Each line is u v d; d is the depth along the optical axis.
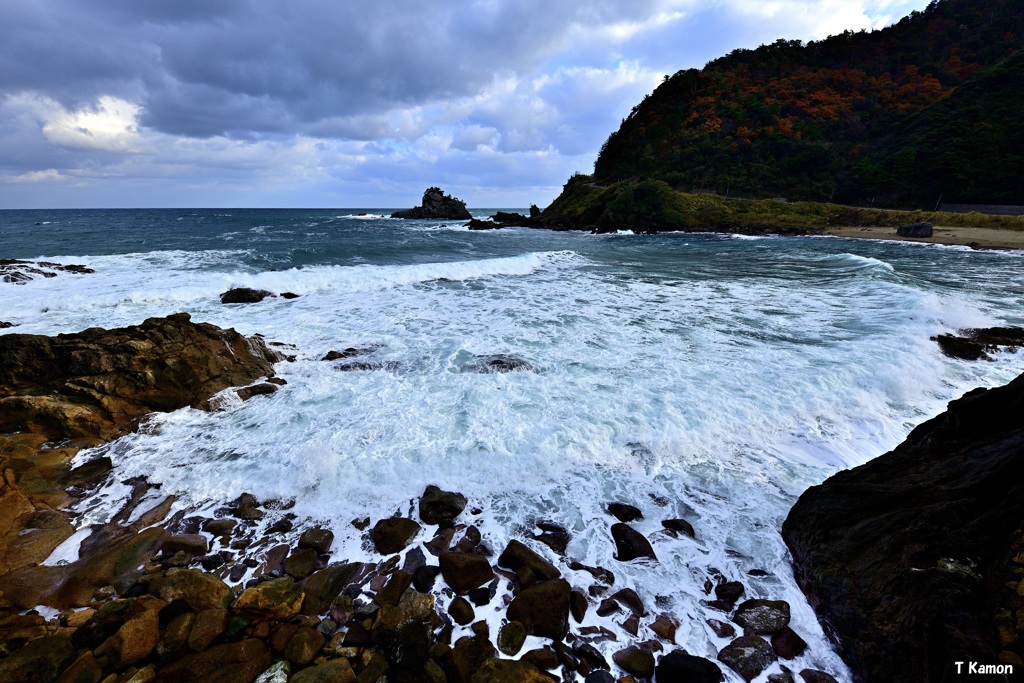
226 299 11.81
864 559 3.23
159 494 4.31
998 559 2.68
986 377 7.38
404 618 3.00
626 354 7.98
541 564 3.51
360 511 4.12
